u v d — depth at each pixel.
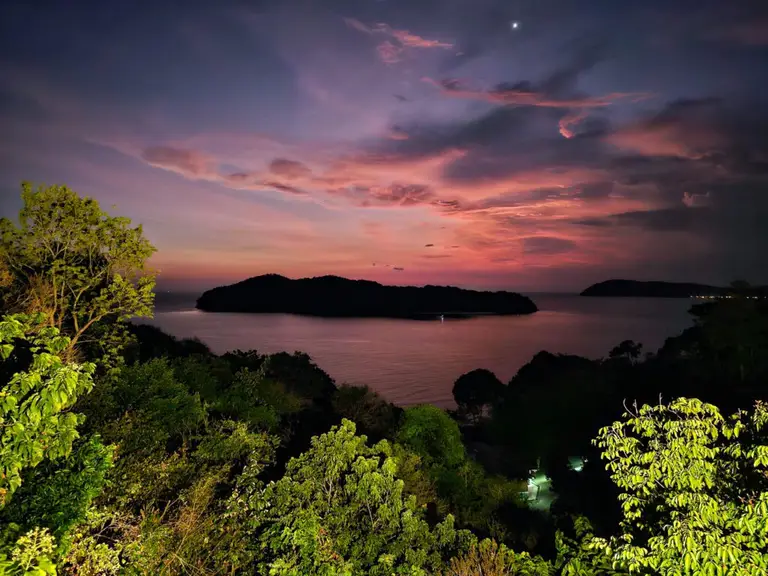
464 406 83.75
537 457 41.12
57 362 4.98
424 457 23.41
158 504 9.07
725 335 33.66
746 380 31.84
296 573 7.18
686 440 6.45
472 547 8.91
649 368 43.12
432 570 8.93
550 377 59.91
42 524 5.39
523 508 24.98
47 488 5.77
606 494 22.02
